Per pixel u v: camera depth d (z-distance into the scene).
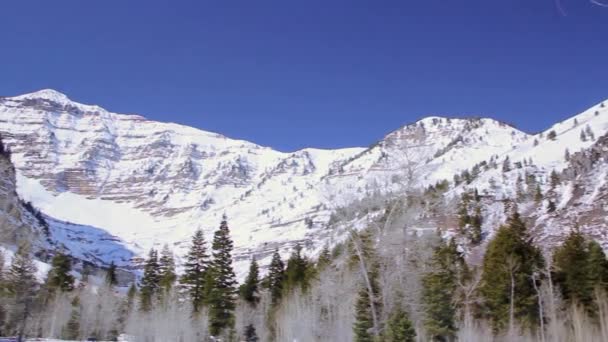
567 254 60.59
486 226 124.44
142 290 92.69
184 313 77.25
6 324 89.50
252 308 85.06
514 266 56.44
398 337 36.19
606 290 57.28
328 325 60.94
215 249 79.06
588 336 52.72
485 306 57.28
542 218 131.88
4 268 89.81
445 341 43.91
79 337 97.81
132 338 89.44
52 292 98.12
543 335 50.97
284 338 71.12
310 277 75.81
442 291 42.91
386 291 37.53
